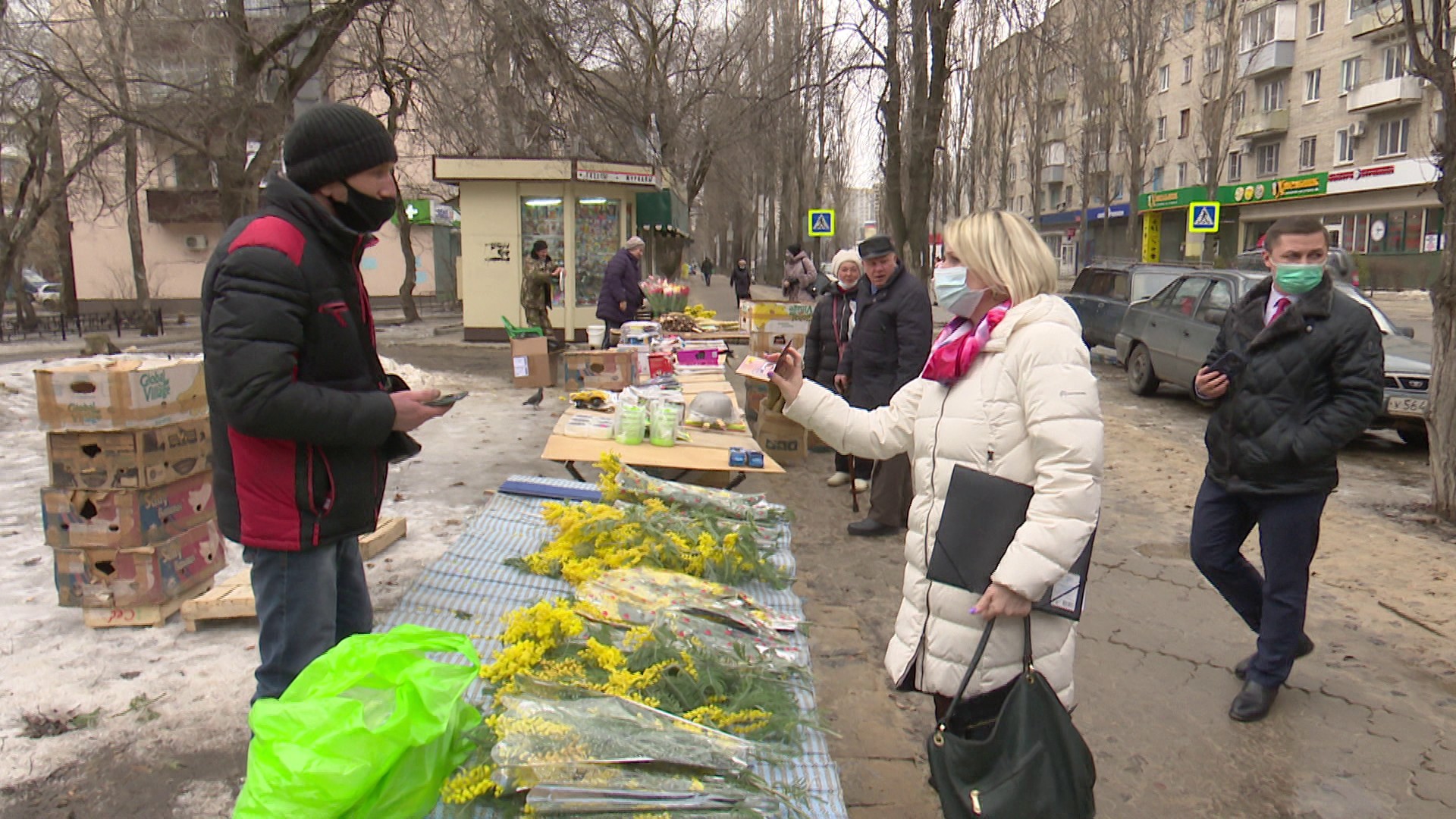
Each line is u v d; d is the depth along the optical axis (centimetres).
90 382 367
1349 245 3750
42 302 2869
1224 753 327
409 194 2289
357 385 243
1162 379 1111
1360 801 299
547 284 1070
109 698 329
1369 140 3591
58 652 364
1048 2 1445
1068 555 201
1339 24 3675
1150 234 4888
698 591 309
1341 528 576
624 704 225
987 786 202
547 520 383
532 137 1625
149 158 2350
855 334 567
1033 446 208
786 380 259
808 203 4269
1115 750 329
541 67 1356
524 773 196
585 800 192
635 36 1928
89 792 277
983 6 1441
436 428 852
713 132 2347
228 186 1196
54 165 1808
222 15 1141
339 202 236
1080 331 214
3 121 1459
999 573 202
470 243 1625
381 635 218
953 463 221
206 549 422
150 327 2073
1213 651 410
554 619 265
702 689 243
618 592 301
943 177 3731
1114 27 2319
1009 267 216
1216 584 368
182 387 400
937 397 227
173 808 271
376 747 185
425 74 1362
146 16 1173
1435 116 3212
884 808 290
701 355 816
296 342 221
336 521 239
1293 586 338
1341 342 314
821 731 239
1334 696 367
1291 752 328
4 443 760
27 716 316
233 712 324
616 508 379
